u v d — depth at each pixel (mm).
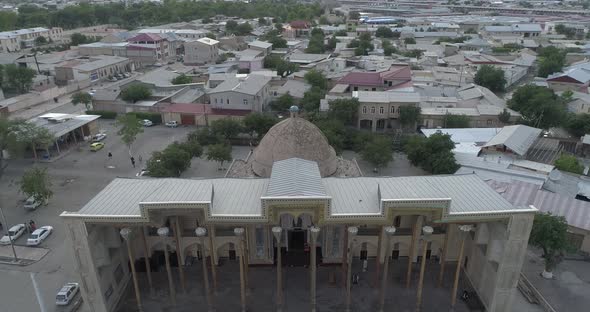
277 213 41469
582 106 106375
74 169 83062
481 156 77688
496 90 134750
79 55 173625
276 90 119188
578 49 183250
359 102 99312
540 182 67562
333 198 45000
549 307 46281
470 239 49781
